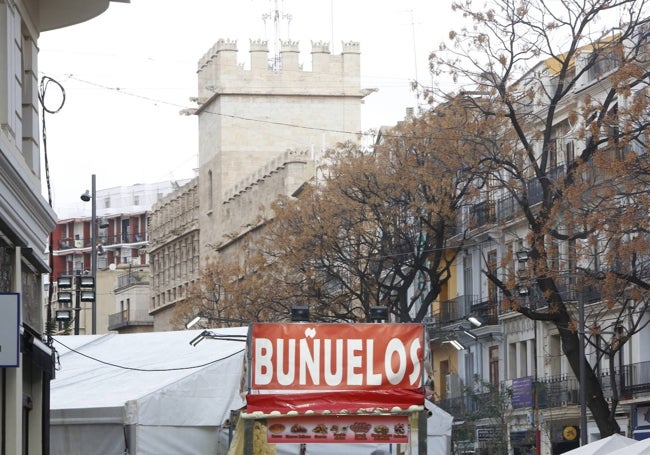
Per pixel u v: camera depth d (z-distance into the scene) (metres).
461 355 74.19
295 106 121.75
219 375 29.94
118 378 31.23
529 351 66.88
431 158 59.72
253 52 122.00
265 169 109.38
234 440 24.67
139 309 154.00
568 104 60.19
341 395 22.64
